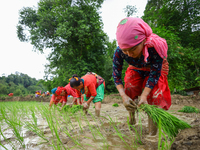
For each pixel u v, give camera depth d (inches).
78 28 694.5
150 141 72.4
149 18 415.2
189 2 474.3
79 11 698.8
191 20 472.7
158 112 70.4
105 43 831.7
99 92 155.9
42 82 855.1
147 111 73.0
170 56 299.7
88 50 780.0
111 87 845.8
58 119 136.3
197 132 60.7
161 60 74.8
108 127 106.1
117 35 68.9
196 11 471.8
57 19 746.2
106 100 450.6
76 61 749.3
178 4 464.1
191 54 368.5
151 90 81.9
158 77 77.9
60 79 757.9
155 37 70.4
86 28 676.7
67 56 779.4
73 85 144.8
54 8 759.1
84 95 176.1
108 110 228.8
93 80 153.0
